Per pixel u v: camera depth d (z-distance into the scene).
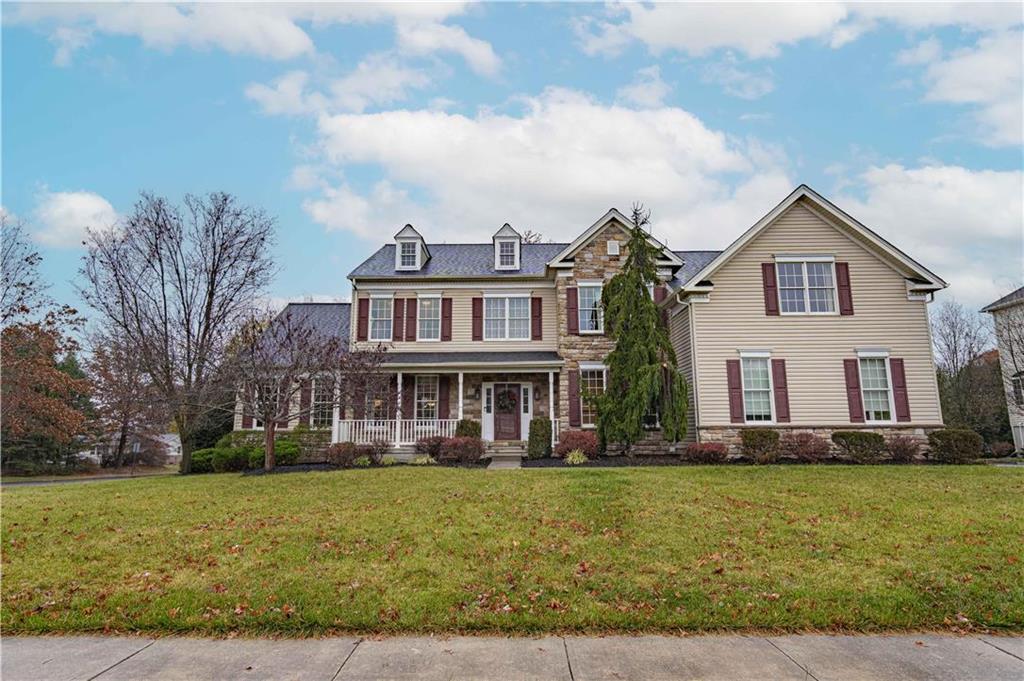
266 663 4.74
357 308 22.28
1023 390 24.44
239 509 10.01
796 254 17.94
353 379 16.25
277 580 6.57
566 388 20.12
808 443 15.41
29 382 26.66
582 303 20.73
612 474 12.45
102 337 23.97
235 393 17.55
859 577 6.56
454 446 16.56
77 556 7.60
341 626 5.48
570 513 9.12
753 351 17.44
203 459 19.50
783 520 8.76
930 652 4.94
